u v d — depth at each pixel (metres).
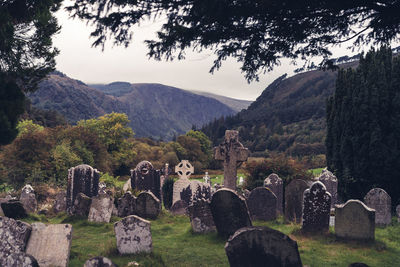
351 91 17.89
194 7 6.31
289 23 6.59
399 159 16.22
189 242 10.94
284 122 152.25
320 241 10.73
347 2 6.11
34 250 8.27
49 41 11.55
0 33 9.06
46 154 32.72
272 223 14.05
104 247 9.94
